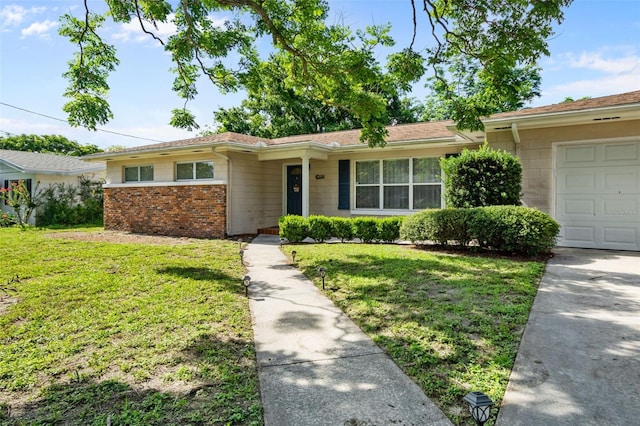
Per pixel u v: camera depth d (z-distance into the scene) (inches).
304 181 474.9
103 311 175.0
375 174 495.8
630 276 231.6
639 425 84.8
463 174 352.8
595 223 343.6
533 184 363.9
